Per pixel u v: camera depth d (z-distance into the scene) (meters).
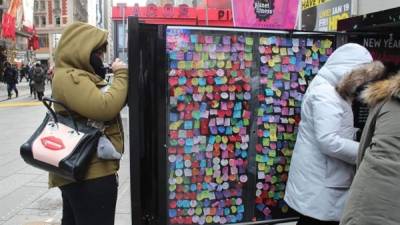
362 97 2.10
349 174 3.00
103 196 2.72
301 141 3.10
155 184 3.20
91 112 2.61
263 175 3.42
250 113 3.34
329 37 3.45
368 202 1.74
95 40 2.77
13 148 8.72
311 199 3.00
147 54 3.07
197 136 3.26
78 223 2.76
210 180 3.32
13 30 30.89
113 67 2.88
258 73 3.32
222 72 3.25
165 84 3.11
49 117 2.78
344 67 2.94
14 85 23.61
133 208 3.06
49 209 4.98
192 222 3.32
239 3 4.59
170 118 3.19
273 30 3.31
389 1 4.63
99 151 2.66
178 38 3.12
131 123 2.95
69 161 2.55
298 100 3.42
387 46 3.96
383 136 1.77
